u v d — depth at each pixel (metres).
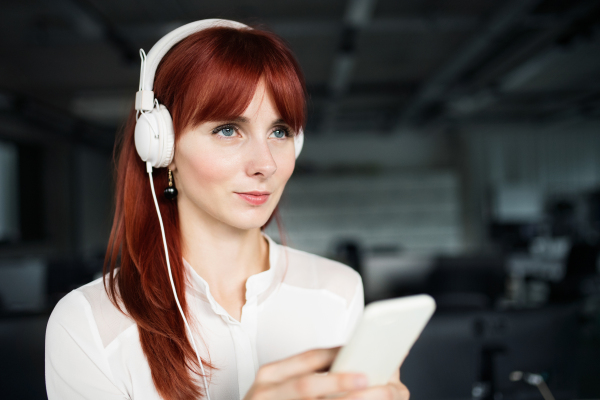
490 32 4.51
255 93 0.58
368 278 2.50
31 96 7.04
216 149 0.58
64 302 0.62
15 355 1.04
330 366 0.46
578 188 10.66
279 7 4.55
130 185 0.68
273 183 0.60
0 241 6.95
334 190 11.14
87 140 9.08
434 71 7.03
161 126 0.60
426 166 11.51
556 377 1.15
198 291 0.64
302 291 0.74
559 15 4.53
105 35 4.38
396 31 5.28
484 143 10.91
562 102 8.92
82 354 0.59
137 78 6.49
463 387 1.13
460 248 11.02
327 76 7.03
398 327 0.43
